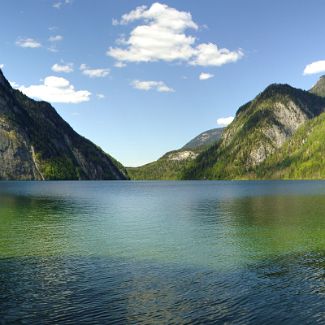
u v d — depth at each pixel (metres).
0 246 45.41
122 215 77.44
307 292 28.61
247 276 32.88
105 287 29.84
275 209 88.75
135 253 41.72
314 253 41.81
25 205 100.44
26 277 32.50
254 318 24.00
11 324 23.28
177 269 35.16
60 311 25.16
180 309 25.45
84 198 130.38
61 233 54.88
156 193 166.75
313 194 146.00
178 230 57.81
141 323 23.39
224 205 101.19
